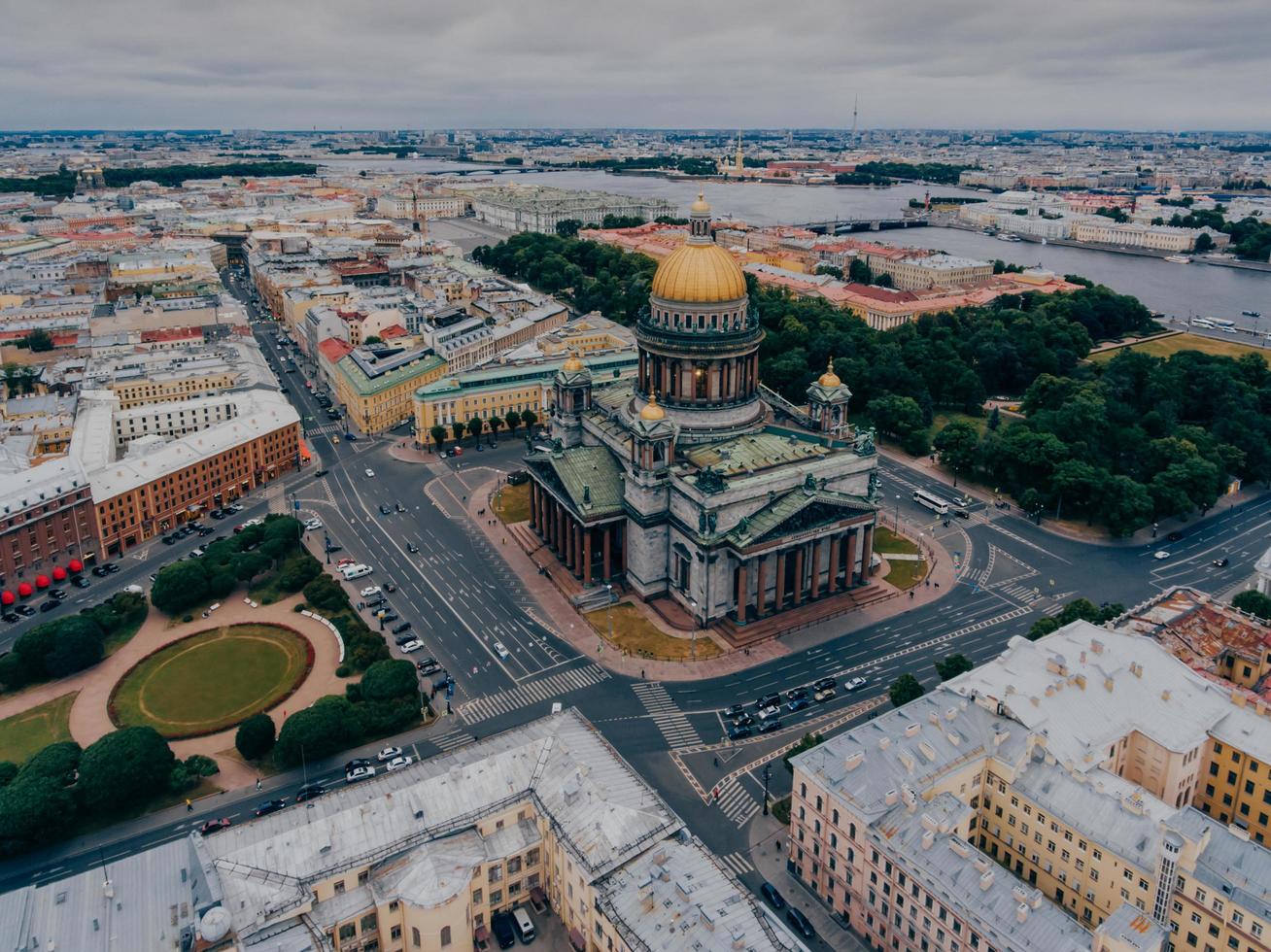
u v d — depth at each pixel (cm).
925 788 16388
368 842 15062
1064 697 18338
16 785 18025
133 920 13350
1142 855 15125
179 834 18350
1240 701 18738
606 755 17075
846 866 16175
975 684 18688
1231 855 14600
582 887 14738
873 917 15838
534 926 15812
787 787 19712
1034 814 16550
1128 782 16900
